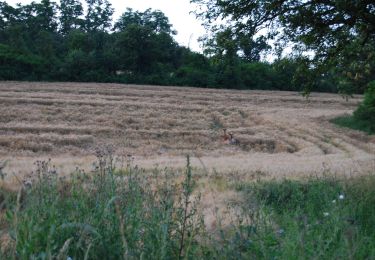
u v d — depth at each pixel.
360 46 11.22
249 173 16.91
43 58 64.44
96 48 74.00
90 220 3.85
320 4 10.59
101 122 38.16
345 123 41.81
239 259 4.16
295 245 4.41
